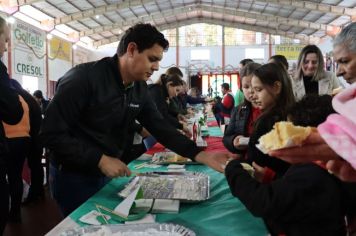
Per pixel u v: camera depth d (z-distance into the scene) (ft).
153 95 9.07
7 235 8.66
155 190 4.01
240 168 3.18
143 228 2.86
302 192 2.55
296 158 1.59
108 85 4.42
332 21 43.01
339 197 2.54
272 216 2.71
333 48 3.93
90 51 51.80
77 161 4.09
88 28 44.52
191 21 52.80
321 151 1.53
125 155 7.12
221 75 52.60
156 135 5.07
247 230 3.08
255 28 51.96
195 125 9.70
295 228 2.69
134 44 4.22
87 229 2.86
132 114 4.83
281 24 48.08
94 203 3.84
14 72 31.53
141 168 5.83
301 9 40.47
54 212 10.25
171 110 11.62
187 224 3.24
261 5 42.42
